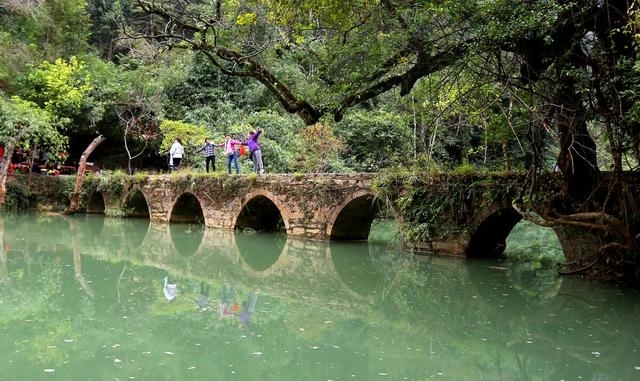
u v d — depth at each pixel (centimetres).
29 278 882
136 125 2356
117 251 1235
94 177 2155
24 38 2362
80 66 2247
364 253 1249
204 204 1764
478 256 1160
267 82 925
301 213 1456
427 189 1177
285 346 577
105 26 2766
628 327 679
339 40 900
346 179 1342
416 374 503
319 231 1410
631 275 883
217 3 867
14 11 2320
